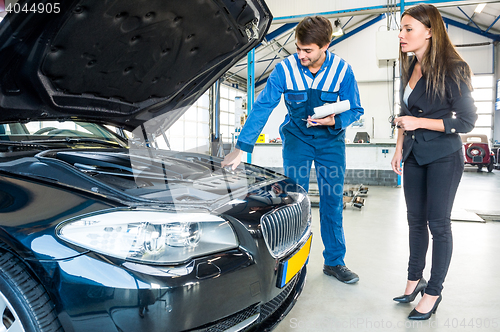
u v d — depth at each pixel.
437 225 1.35
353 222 3.20
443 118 1.34
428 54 1.31
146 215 0.80
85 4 0.88
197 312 0.78
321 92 1.70
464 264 2.00
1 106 1.09
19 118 1.20
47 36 0.93
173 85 1.48
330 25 1.54
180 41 1.22
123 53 1.14
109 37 1.04
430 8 1.28
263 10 1.30
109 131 1.84
